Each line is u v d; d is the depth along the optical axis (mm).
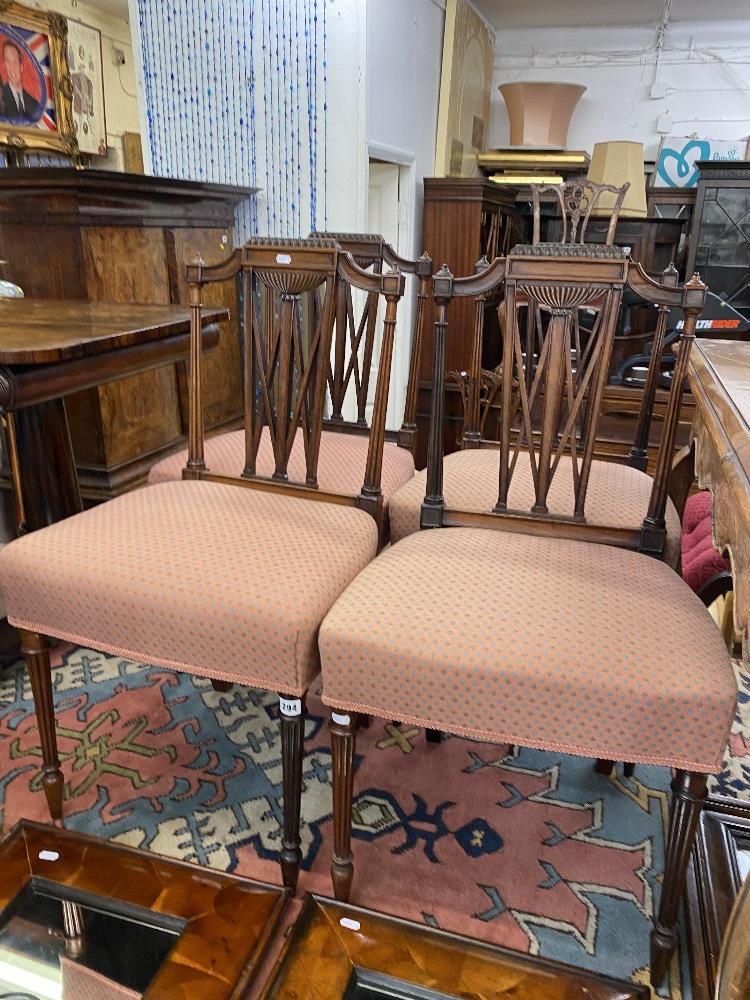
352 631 967
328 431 1857
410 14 2910
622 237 3572
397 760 1500
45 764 1257
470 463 1567
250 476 1365
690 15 3625
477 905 1168
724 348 1454
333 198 2727
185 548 1126
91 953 844
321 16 2531
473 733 963
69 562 1109
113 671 1770
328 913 894
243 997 799
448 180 3127
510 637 939
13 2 3258
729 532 811
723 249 3338
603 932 1128
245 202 2842
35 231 2164
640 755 915
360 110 2594
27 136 3457
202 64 2730
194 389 1383
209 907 896
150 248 2398
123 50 4066
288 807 1098
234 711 1634
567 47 3967
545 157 3627
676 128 3920
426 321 3307
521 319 2221
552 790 1434
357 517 1268
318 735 1562
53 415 1662
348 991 812
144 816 1325
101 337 1345
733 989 652
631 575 1081
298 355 1272
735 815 1286
